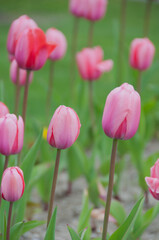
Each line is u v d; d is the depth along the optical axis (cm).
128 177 504
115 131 225
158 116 658
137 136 414
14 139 247
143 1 2138
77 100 535
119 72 545
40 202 454
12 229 266
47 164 412
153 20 1709
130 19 1725
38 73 1038
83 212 324
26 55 285
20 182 237
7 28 1507
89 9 530
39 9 1886
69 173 463
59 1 2053
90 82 500
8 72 1048
